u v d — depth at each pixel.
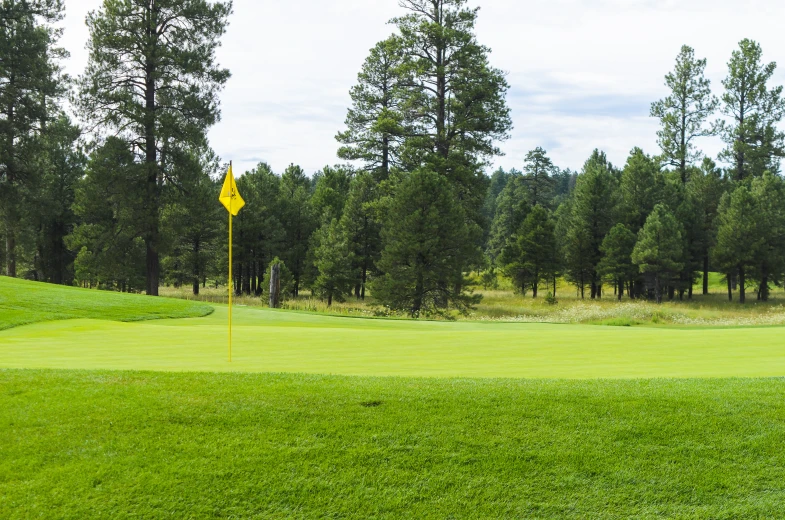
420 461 5.73
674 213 55.34
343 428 6.21
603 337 14.30
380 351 11.74
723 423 6.50
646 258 48.34
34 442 5.83
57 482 5.25
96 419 6.27
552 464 5.77
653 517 5.20
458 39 39.53
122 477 5.33
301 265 52.75
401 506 5.19
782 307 45.94
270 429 6.16
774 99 59.31
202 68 34.12
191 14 34.28
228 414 6.43
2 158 35.38
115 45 33.19
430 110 40.97
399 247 33.03
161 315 20.08
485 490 5.41
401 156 40.12
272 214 52.25
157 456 5.64
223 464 5.55
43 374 7.78
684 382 7.91
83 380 7.50
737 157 61.75
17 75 35.94
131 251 38.59
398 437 6.08
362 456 5.75
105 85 33.50
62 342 12.68
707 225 59.66
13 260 45.28
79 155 50.09
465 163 40.78
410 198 33.41
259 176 51.62
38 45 36.03
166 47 34.03
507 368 9.81
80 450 5.72
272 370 9.24
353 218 47.06
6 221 38.06
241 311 22.66
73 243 44.66
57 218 49.12
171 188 35.69
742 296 52.16
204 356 10.81
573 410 6.72
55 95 37.16
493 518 5.11
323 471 5.53
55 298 20.48
